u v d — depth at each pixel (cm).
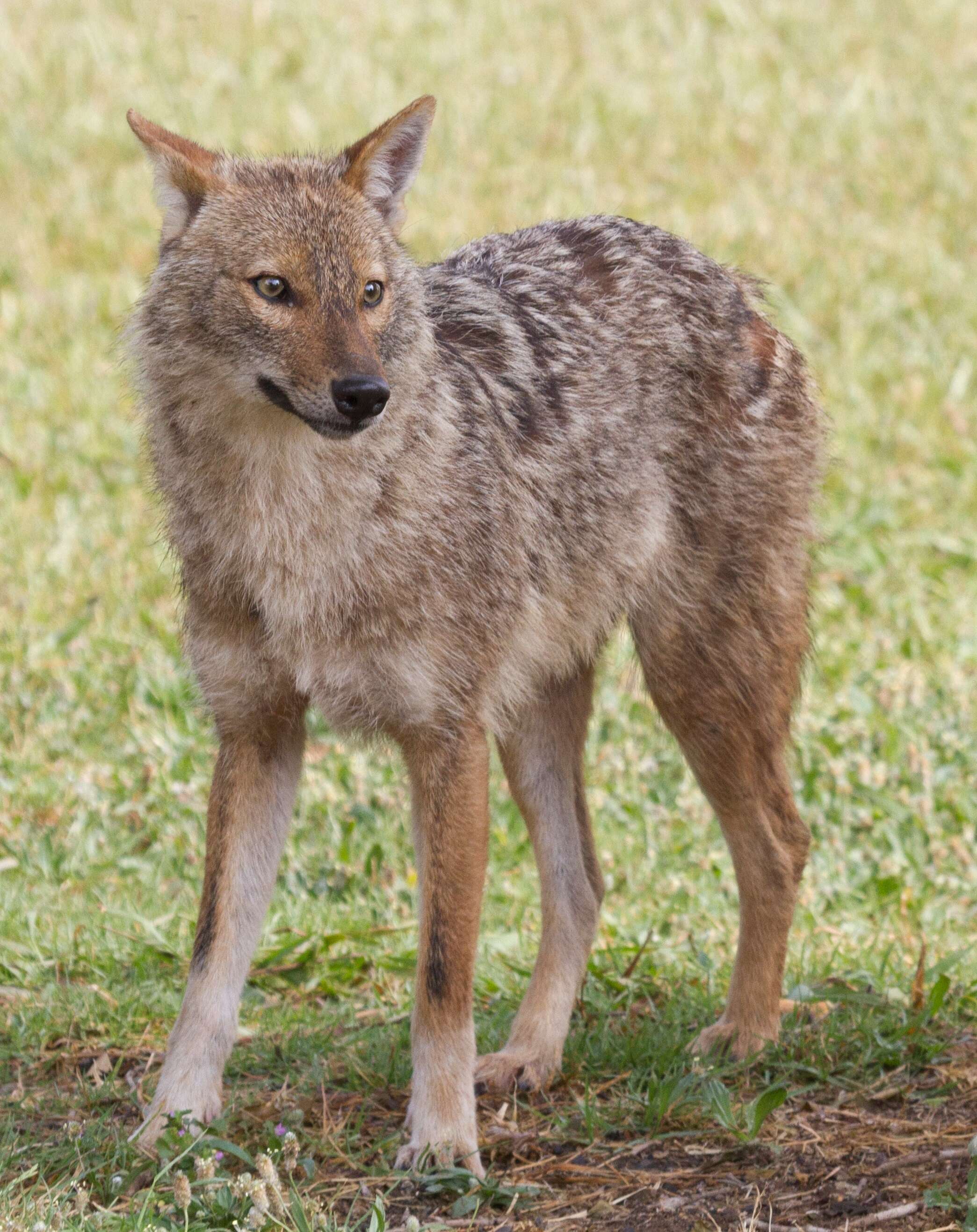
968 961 999
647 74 2803
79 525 1661
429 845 795
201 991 803
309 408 741
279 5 2997
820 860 1170
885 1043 875
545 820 938
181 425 786
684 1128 812
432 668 795
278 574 779
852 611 1539
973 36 2942
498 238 974
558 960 917
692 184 2450
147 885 1146
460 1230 712
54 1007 953
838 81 2762
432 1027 776
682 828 1228
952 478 1773
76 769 1291
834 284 2166
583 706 962
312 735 1359
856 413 1886
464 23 2955
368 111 2597
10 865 1158
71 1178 742
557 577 884
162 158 786
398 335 784
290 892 1152
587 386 898
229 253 759
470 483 812
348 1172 774
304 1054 902
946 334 2047
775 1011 912
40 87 2706
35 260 2247
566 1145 806
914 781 1254
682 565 937
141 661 1431
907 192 2433
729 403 951
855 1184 742
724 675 942
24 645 1454
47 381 1945
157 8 2997
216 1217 700
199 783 1268
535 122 2619
